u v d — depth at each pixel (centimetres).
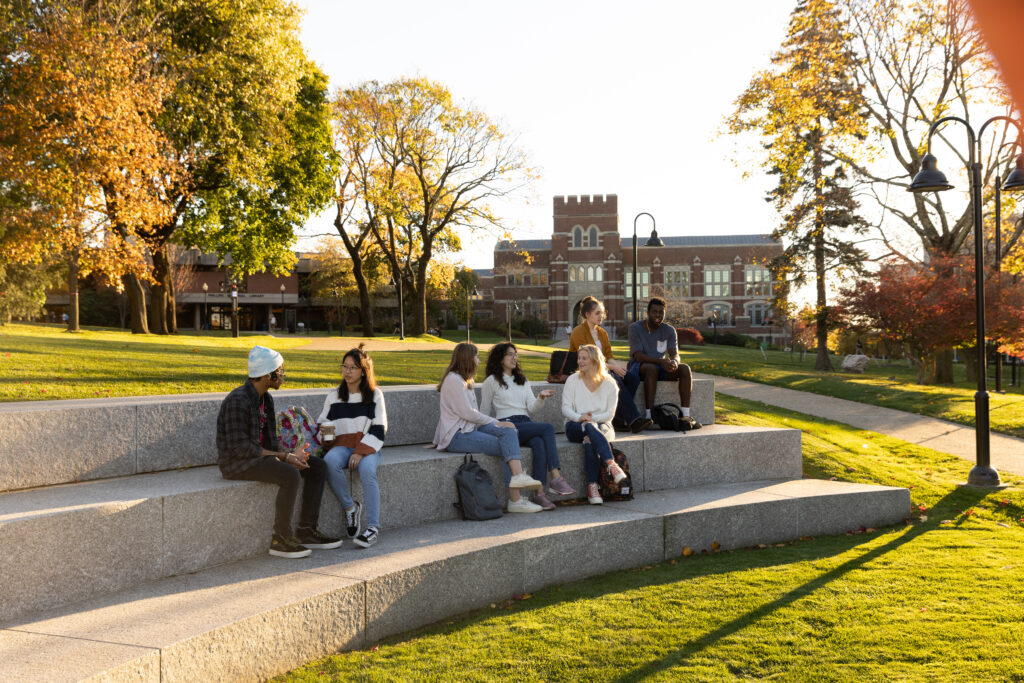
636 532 670
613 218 7638
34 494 534
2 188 1962
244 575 509
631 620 505
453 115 3747
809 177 3038
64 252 2517
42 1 1870
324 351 1989
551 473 740
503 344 786
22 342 1474
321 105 3284
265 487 570
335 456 600
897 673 411
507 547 580
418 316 4109
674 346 964
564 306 7675
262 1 2477
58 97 1748
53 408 593
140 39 2091
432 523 672
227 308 7188
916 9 2302
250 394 564
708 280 7681
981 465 981
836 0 2402
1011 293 2252
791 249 3152
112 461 613
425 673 425
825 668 420
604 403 806
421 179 3850
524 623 506
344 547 582
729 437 888
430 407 831
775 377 2266
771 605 530
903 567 629
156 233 2747
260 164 2552
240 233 3097
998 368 1822
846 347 4872
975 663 419
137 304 2827
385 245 4188
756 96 2606
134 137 1870
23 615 432
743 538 740
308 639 452
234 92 2467
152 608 441
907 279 2514
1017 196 2253
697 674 416
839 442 1199
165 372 1055
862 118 2489
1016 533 771
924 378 2608
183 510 520
